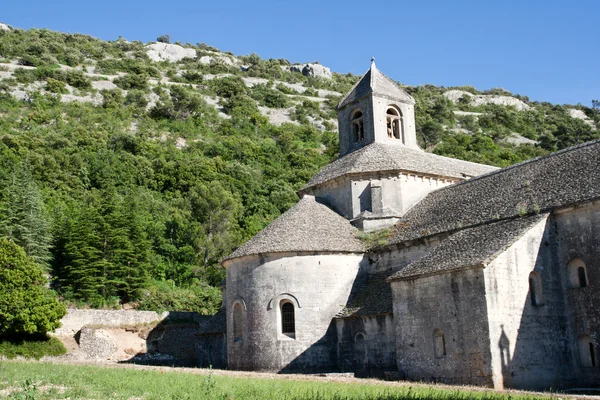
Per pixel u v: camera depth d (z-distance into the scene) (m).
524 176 32.88
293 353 33.25
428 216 35.53
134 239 64.75
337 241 35.66
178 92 140.38
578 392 24.52
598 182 27.22
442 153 105.44
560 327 26.95
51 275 61.50
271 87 180.25
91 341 49.75
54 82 135.50
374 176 38.91
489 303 25.25
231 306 36.25
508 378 24.83
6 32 180.38
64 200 79.50
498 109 166.50
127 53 198.00
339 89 195.62
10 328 44.81
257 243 35.62
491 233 28.50
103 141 103.38
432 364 27.34
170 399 17.89
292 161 112.06
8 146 90.44
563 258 27.64
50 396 18.09
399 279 29.34
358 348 32.88
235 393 19.14
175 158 101.06
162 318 55.66
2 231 58.84
